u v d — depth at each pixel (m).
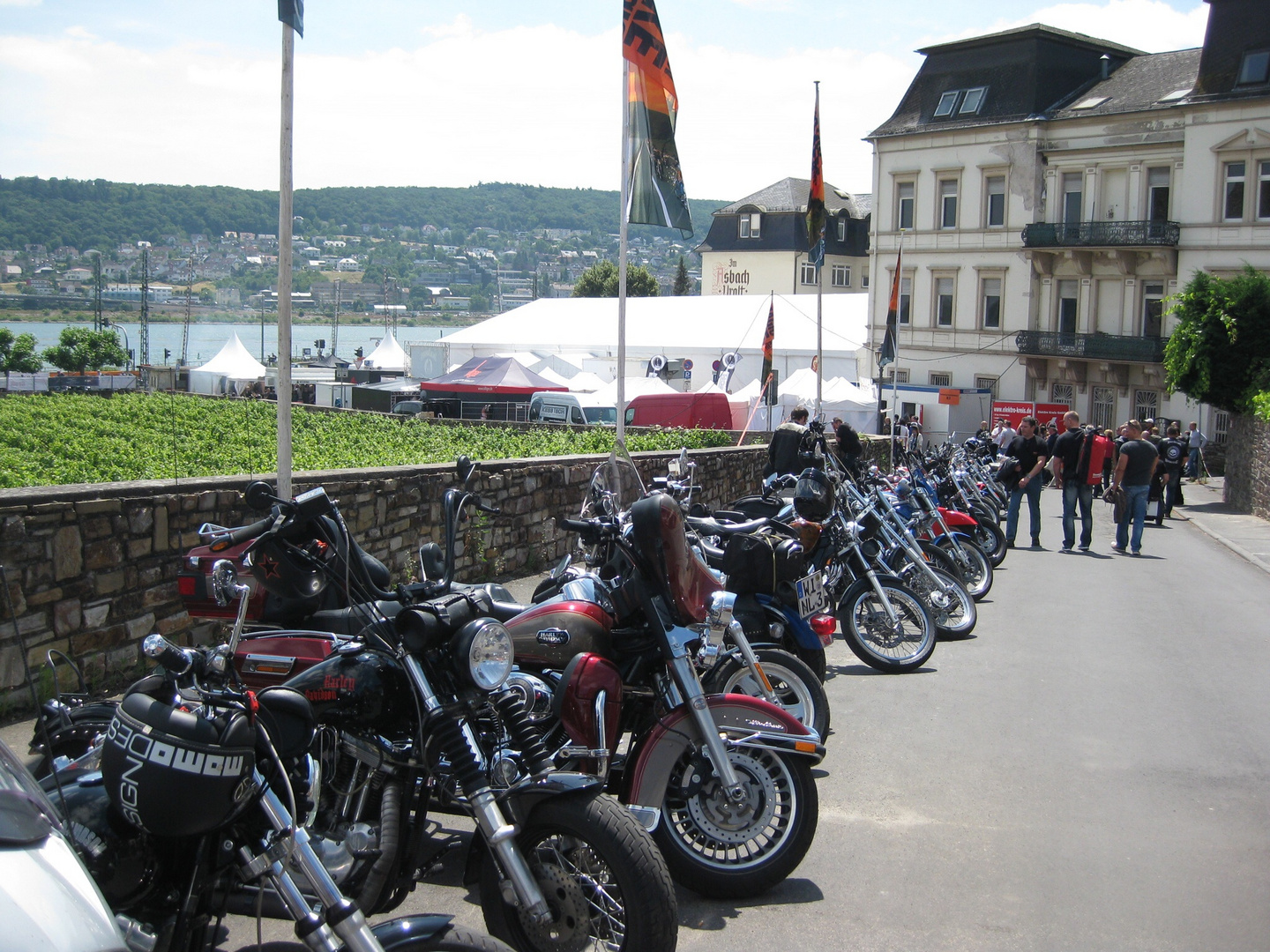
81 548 6.46
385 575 4.80
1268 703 7.51
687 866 4.37
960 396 37.00
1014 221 41.66
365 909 3.50
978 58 42.88
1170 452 21.88
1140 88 39.81
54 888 2.09
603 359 42.44
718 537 6.63
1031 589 12.35
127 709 2.79
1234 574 14.09
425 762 3.49
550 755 3.68
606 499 5.19
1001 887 4.59
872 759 6.21
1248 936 4.16
